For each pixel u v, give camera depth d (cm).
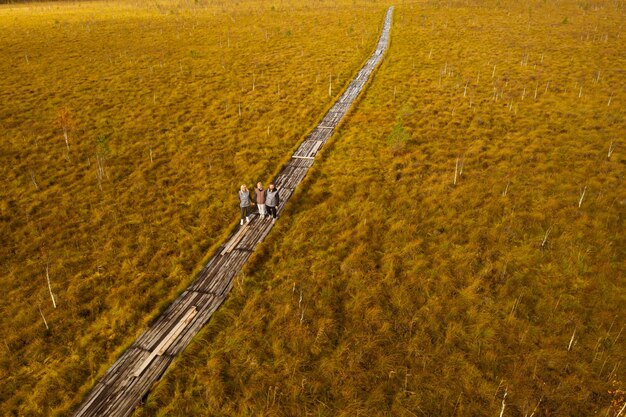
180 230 1886
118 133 2780
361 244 1695
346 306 1412
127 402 1122
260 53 4688
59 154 2489
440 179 2117
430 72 3862
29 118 2922
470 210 1856
